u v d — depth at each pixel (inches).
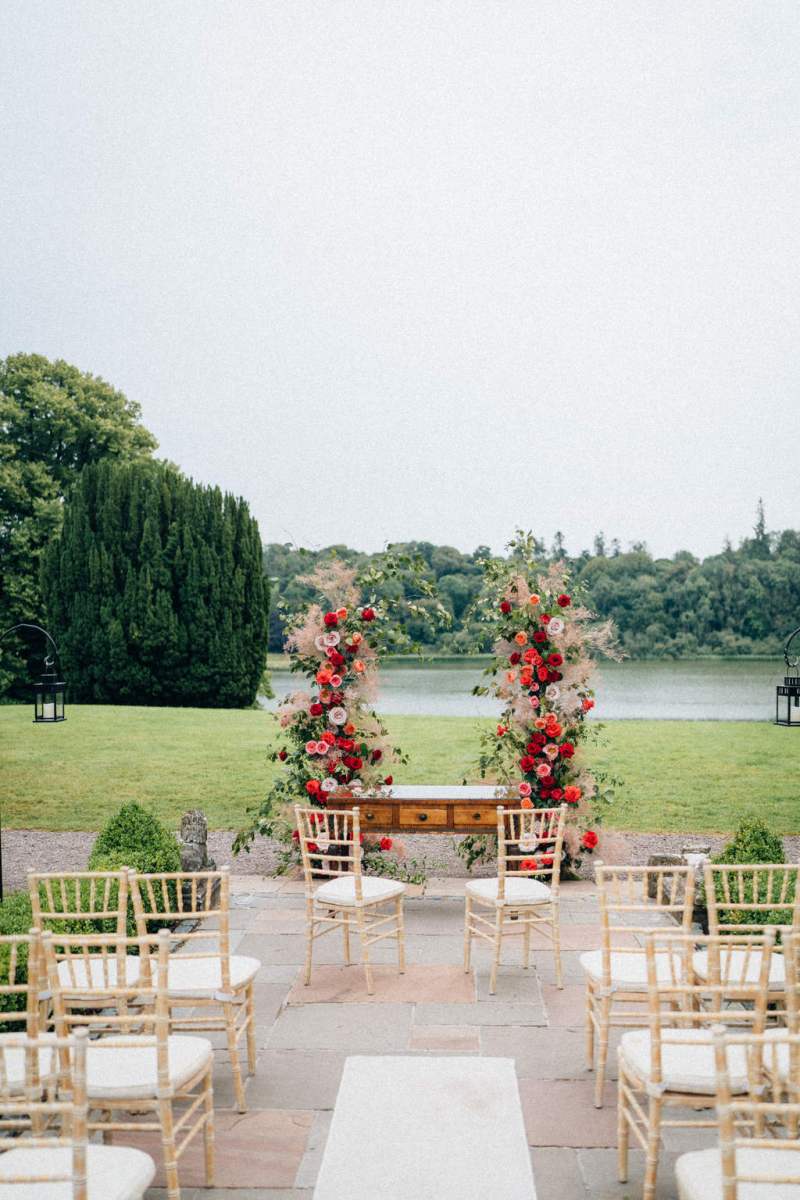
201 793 483.5
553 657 307.1
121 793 484.4
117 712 733.3
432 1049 179.2
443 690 976.9
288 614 327.6
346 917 269.6
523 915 239.6
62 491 1035.3
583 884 306.0
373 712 327.9
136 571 876.6
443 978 219.0
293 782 319.6
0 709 751.7
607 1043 162.1
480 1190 108.7
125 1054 132.5
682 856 271.3
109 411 1110.4
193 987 156.9
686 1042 120.3
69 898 215.3
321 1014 197.2
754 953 171.5
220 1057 177.0
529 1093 161.3
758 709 792.9
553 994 208.2
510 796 287.7
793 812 431.5
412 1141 121.0
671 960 151.2
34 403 1048.2
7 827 425.7
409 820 282.7
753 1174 97.8
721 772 503.5
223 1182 134.3
